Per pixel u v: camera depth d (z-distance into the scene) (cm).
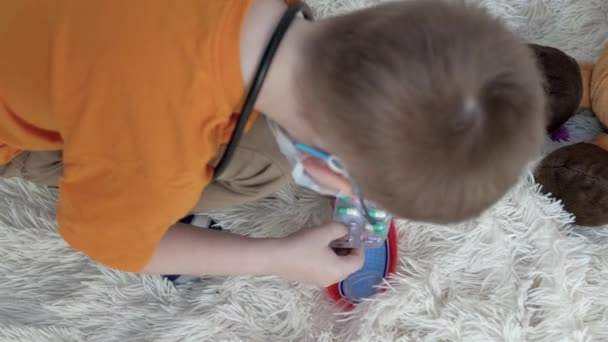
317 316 92
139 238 65
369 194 56
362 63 50
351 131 51
